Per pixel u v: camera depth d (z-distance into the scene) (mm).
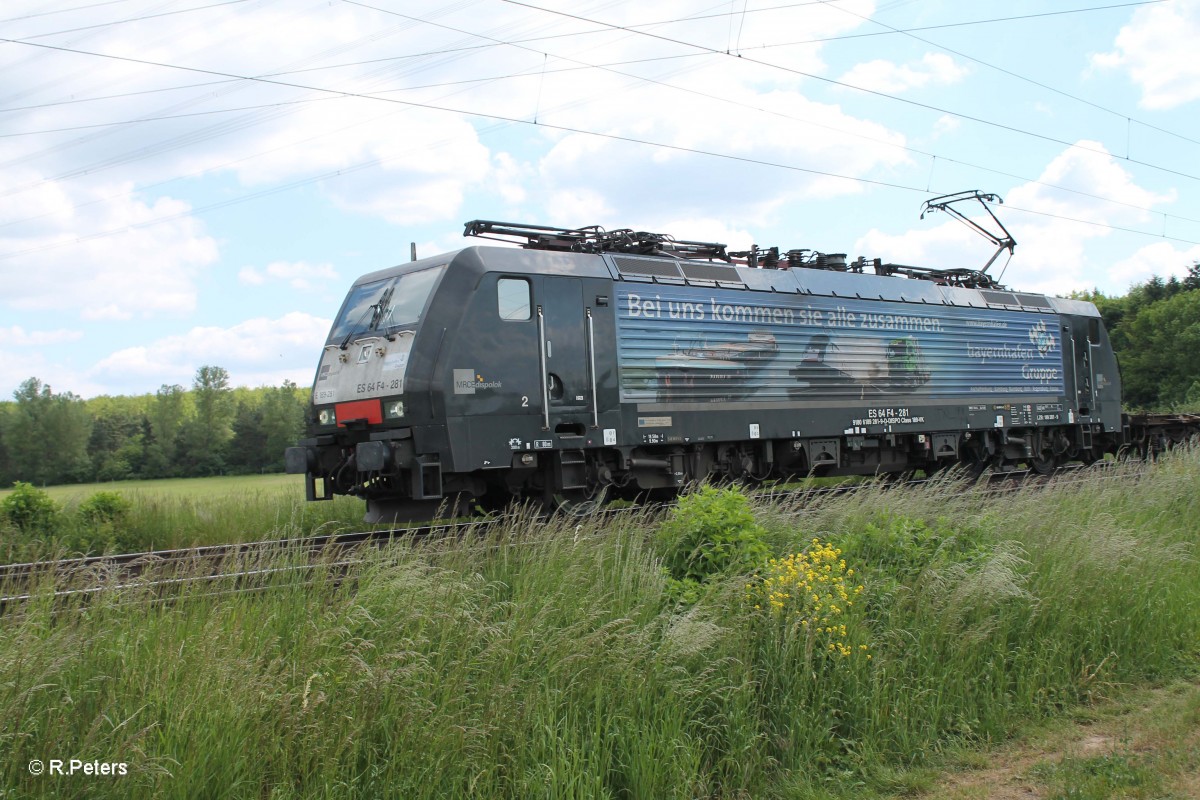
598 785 5121
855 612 7027
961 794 5684
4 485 66375
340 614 6105
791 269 15602
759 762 5855
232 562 7391
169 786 4387
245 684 4973
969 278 19984
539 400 11945
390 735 5035
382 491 12016
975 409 18578
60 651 5008
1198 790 5453
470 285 11555
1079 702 7211
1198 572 9773
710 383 13875
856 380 16141
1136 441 24031
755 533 7902
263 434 70188
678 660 6168
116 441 74000
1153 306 47938
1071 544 8828
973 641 7070
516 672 5770
